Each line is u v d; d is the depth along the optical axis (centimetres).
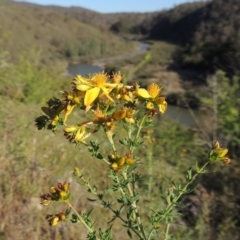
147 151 491
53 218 200
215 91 748
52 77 967
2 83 722
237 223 550
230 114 709
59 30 7088
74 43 6712
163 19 9919
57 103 203
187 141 795
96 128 193
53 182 459
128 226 201
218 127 739
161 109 206
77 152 542
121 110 190
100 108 197
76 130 190
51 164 481
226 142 701
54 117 200
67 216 201
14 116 540
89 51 6581
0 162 434
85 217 205
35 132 534
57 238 389
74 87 196
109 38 8175
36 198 423
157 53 5378
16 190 419
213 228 499
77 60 6281
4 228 380
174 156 691
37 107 710
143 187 438
